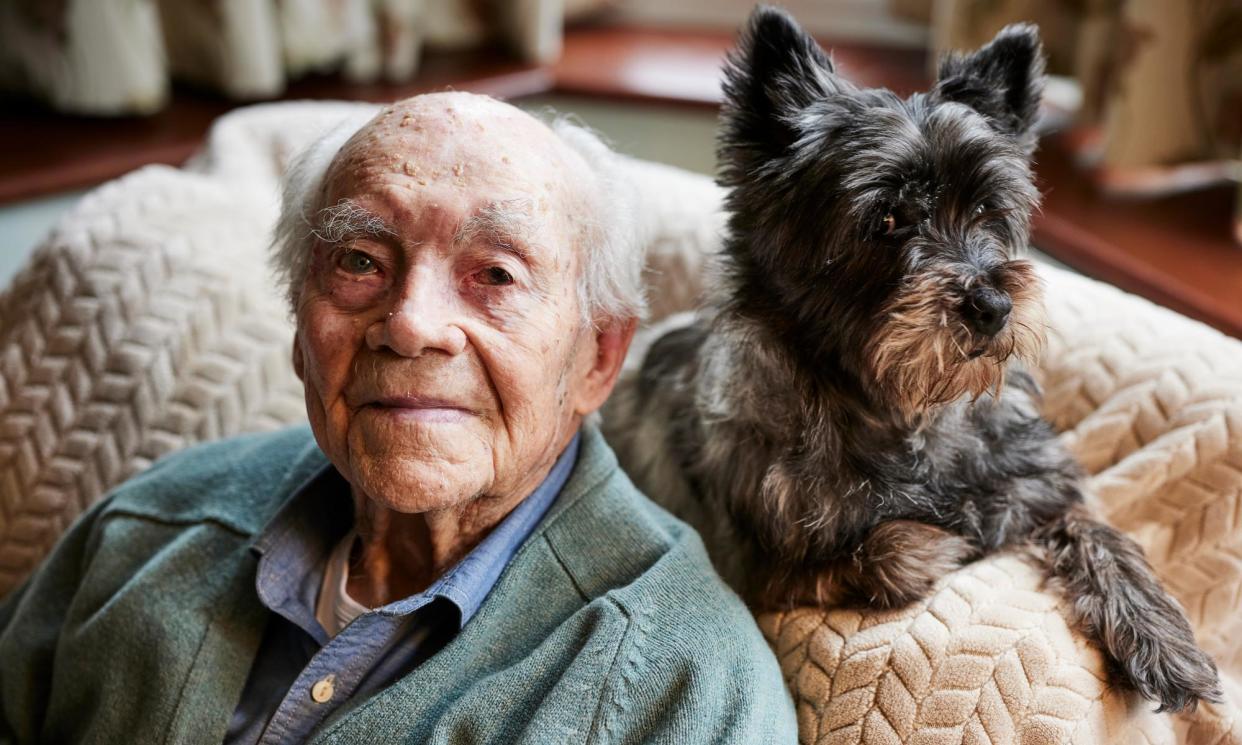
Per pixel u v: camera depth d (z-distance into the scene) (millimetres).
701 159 2656
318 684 1097
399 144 1077
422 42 2883
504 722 1046
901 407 1229
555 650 1076
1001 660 1056
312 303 1088
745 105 1332
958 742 1029
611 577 1153
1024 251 1382
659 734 1021
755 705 1037
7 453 1501
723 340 1366
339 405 1081
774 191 1283
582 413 1241
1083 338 1403
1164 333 1368
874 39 2863
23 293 1574
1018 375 1370
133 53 2445
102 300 1532
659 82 2666
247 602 1195
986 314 1169
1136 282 1817
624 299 1217
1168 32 1934
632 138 2713
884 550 1202
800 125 1271
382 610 1087
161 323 1516
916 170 1218
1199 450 1240
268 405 1506
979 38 2195
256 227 1676
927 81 2535
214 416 1485
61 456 1494
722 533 1366
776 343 1299
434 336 1016
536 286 1083
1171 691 1068
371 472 1044
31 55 2469
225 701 1140
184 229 1599
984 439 1309
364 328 1061
